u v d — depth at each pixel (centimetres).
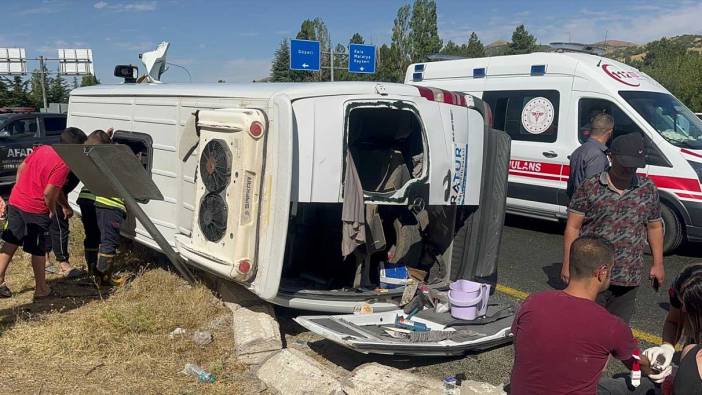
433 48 4938
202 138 477
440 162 482
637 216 385
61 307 534
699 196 714
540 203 859
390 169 532
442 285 532
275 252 432
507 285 648
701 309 268
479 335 447
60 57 4181
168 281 586
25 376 402
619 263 389
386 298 490
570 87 828
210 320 499
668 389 275
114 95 665
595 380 265
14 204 539
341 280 525
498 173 529
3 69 4084
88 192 608
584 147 494
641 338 505
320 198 438
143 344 448
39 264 550
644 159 374
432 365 446
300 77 5122
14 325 485
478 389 355
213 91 508
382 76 4944
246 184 433
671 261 741
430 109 481
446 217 543
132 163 470
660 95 820
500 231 532
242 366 424
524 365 275
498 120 916
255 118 427
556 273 697
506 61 917
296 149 431
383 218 550
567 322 266
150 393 383
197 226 481
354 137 550
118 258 676
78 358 430
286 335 492
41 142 1313
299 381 385
